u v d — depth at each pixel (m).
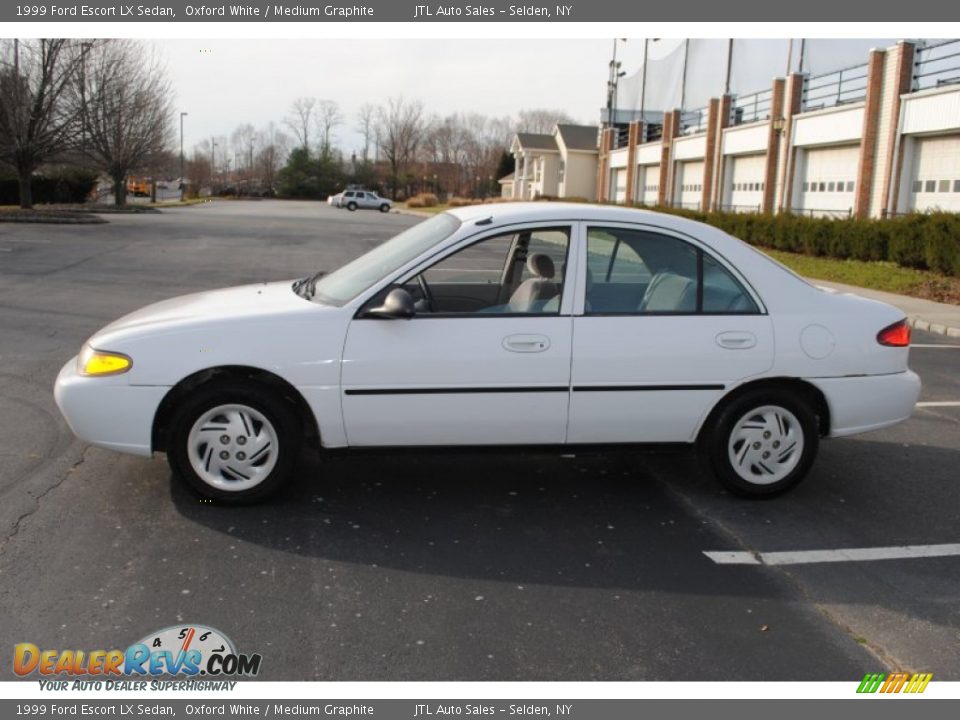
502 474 5.32
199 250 21.59
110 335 4.52
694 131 40.72
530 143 67.19
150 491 4.80
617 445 4.79
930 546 4.42
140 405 4.41
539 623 3.52
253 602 3.61
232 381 4.48
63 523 4.32
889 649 3.43
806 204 30.06
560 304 4.62
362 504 4.75
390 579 3.86
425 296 4.93
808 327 4.82
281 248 23.45
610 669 3.22
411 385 4.47
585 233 4.71
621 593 3.81
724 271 4.82
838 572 4.10
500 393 4.54
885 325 4.97
